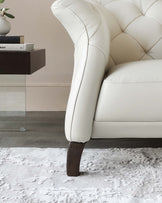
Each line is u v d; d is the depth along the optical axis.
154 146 1.93
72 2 1.48
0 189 1.33
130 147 1.91
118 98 1.43
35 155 1.71
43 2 2.78
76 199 1.24
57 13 1.51
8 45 1.88
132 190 1.31
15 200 1.23
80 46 1.51
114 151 1.78
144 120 1.46
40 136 2.11
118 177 1.44
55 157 1.69
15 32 2.80
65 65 2.85
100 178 1.44
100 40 1.45
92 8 1.49
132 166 1.57
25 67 1.75
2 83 2.50
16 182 1.39
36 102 2.87
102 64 1.46
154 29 1.92
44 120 2.54
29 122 2.47
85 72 1.44
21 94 2.52
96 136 1.49
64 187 1.35
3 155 1.70
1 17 2.26
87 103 1.44
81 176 1.46
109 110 1.44
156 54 1.91
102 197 1.26
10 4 2.77
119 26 1.92
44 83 2.86
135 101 1.43
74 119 1.44
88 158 1.68
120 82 1.43
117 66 1.57
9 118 2.52
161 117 1.45
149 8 1.99
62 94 2.87
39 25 2.80
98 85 1.46
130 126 1.47
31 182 1.39
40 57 2.10
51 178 1.44
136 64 1.52
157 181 1.39
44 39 2.82
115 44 1.86
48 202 1.22
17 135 2.13
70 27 1.54
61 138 2.07
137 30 1.92
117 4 1.97
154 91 1.43
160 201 1.22
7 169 1.53
